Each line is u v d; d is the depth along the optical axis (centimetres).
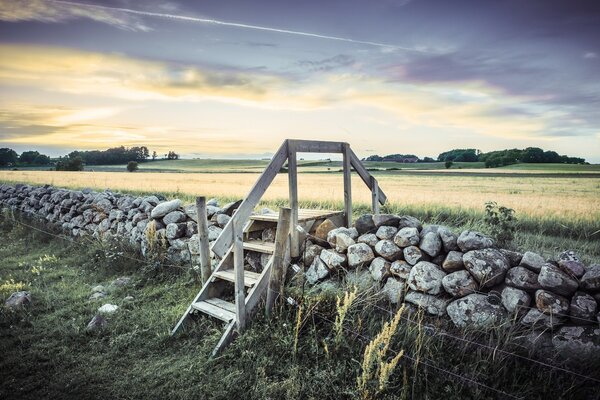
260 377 341
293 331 390
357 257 460
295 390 315
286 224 438
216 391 329
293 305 430
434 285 398
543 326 338
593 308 323
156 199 827
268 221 563
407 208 1241
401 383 323
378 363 321
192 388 335
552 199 1645
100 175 4031
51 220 1087
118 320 468
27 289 580
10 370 362
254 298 430
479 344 337
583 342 313
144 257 705
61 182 2719
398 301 405
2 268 708
